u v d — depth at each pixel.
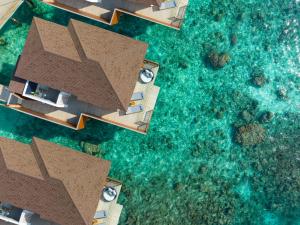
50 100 29.95
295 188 34.50
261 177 34.47
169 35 33.88
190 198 34.06
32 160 28.58
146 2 28.91
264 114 34.34
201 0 34.22
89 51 27.98
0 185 28.42
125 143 33.69
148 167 33.84
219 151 34.22
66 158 28.83
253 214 34.47
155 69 30.78
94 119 33.31
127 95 28.44
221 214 34.19
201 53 34.12
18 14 32.97
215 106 34.19
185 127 34.03
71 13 33.19
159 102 33.78
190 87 34.09
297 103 34.62
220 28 34.34
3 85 32.09
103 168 29.17
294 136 34.62
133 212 33.53
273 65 34.66
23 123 33.31
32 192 28.23
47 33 28.47
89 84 28.28
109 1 30.64
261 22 34.62
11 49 33.12
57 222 28.47
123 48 28.75
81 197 28.16
